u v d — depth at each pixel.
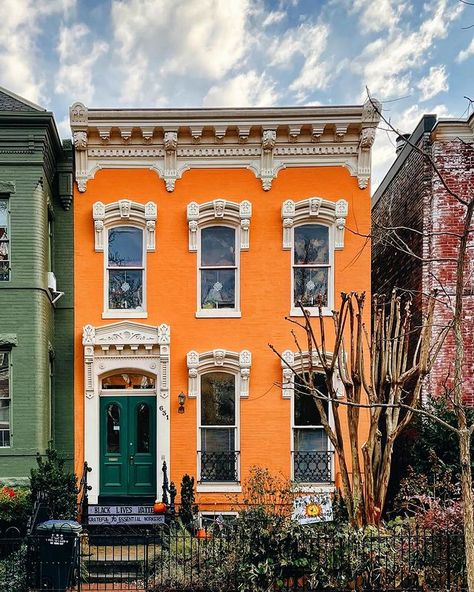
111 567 8.78
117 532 9.80
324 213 11.62
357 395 8.23
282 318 11.51
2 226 10.58
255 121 11.41
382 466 8.26
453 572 7.24
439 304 11.17
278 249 11.62
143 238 11.73
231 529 7.76
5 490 9.39
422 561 7.32
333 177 11.71
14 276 10.37
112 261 11.77
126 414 11.53
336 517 8.38
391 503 10.99
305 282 11.76
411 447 10.58
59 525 7.93
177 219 11.65
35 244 10.43
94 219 11.48
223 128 11.43
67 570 7.84
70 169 11.57
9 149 10.46
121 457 11.41
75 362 11.40
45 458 10.24
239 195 11.70
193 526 8.87
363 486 8.95
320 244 11.84
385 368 8.29
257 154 11.72
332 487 10.97
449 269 11.30
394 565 7.30
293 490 9.54
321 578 7.31
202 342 11.48
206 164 11.70
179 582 7.55
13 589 7.48
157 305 11.52
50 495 9.25
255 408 11.34
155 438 11.49
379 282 14.94
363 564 7.32
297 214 11.60
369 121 11.34
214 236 11.85
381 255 14.77
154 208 11.49
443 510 7.71
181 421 11.30
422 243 11.63
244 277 11.59
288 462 11.22
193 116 11.35
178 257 11.61
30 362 10.27
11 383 10.23
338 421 8.12
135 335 11.28
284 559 7.37
